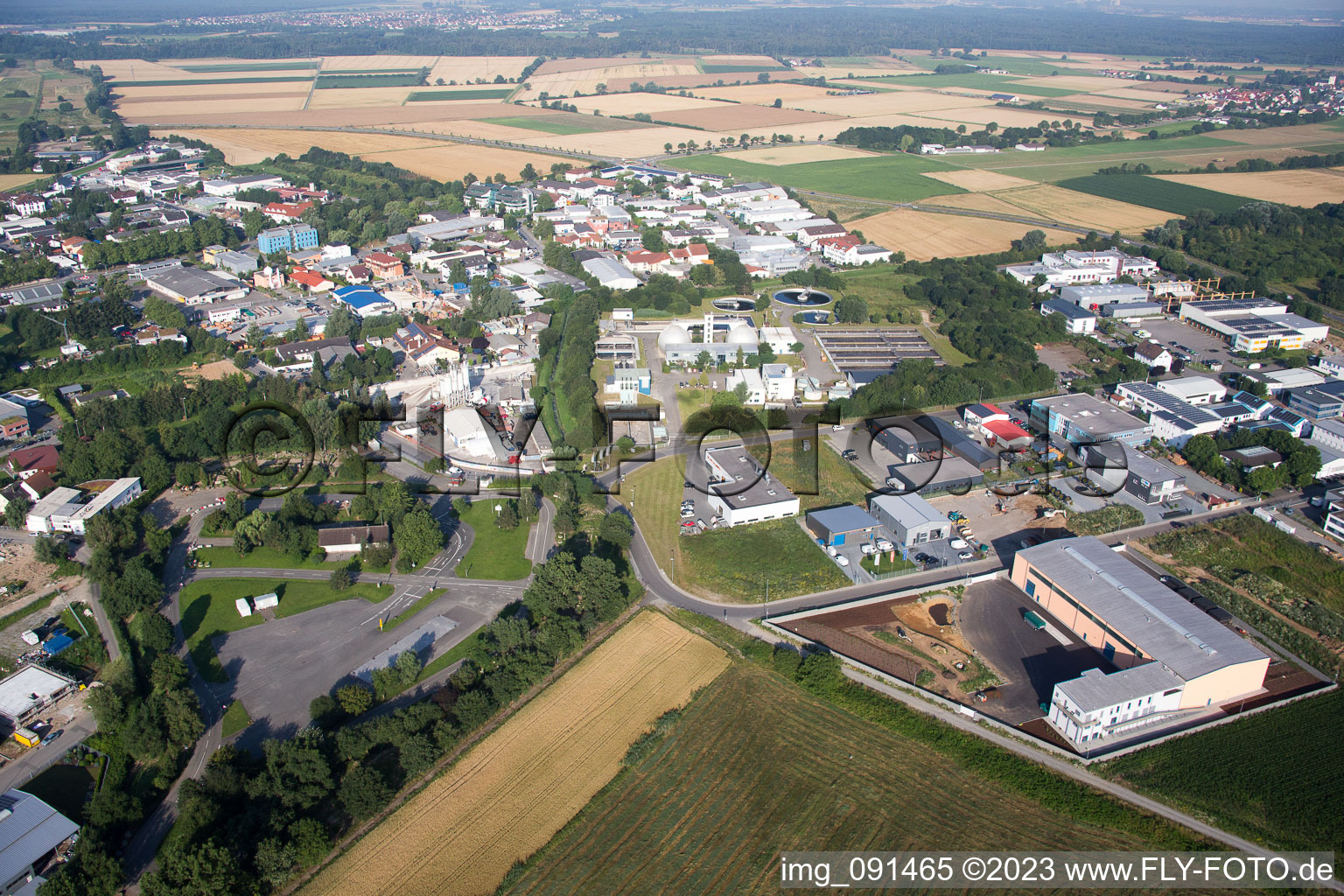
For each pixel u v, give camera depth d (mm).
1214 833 106375
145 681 129875
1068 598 141750
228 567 158500
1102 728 120000
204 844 96375
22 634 139875
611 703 126312
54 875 96312
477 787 111625
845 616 145750
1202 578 155500
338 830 105250
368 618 144875
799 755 117500
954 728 121875
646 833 105500
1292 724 122625
